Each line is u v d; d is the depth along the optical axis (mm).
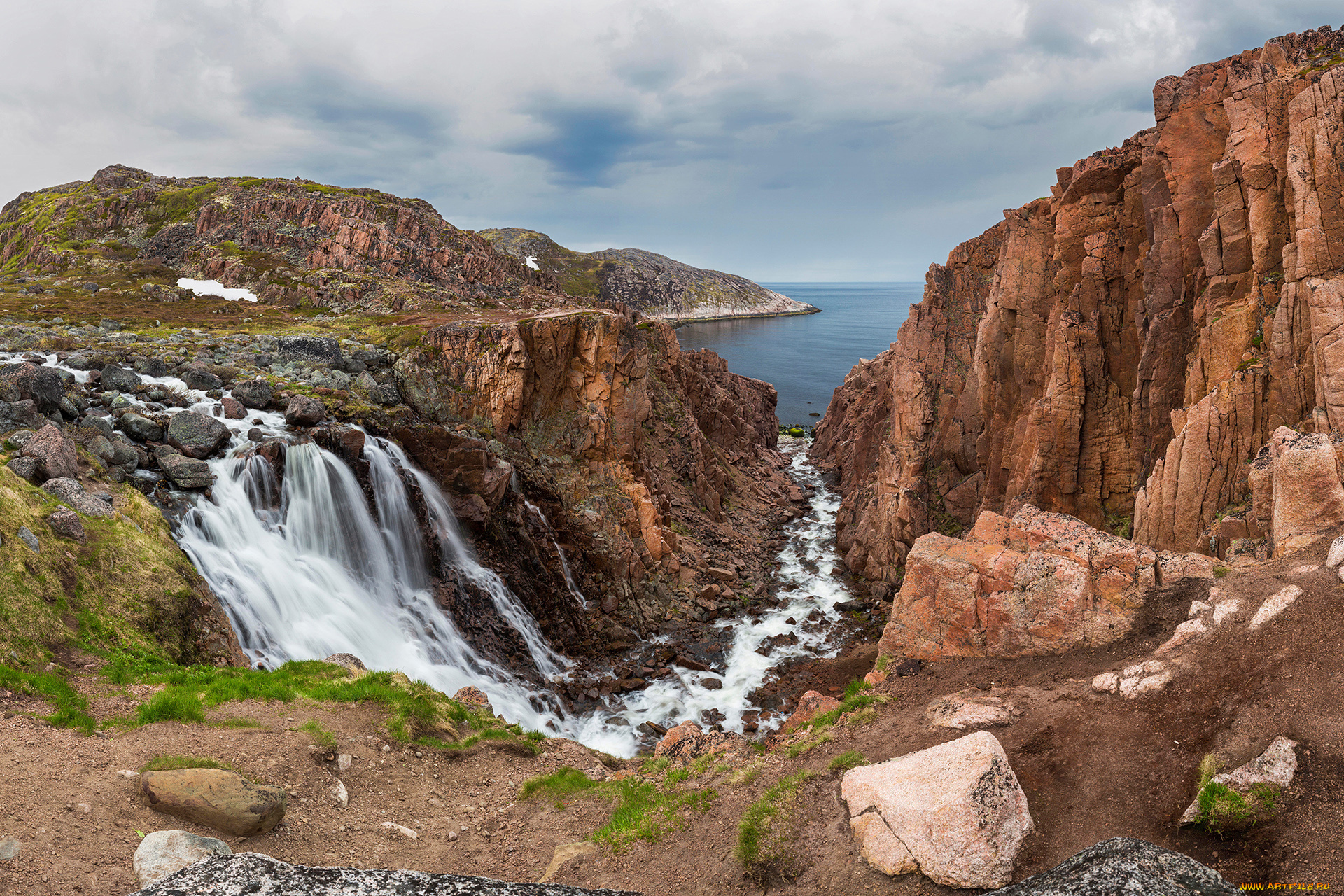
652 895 12000
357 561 35281
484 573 39594
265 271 79500
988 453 45094
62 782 12641
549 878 13281
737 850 11977
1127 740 11594
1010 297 41219
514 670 36312
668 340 68000
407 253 82688
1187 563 15812
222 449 33688
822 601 46500
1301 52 29734
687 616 43750
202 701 17906
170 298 72188
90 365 39406
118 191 114438
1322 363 22906
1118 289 35125
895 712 15227
